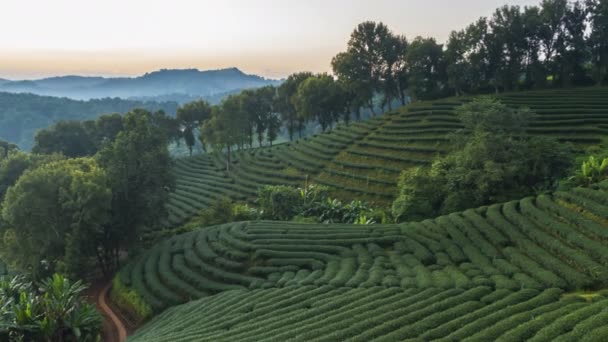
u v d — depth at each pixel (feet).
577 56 284.61
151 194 167.53
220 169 333.42
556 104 236.43
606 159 129.59
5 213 144.66
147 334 95.71
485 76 313.53
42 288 113.80
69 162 174.81
